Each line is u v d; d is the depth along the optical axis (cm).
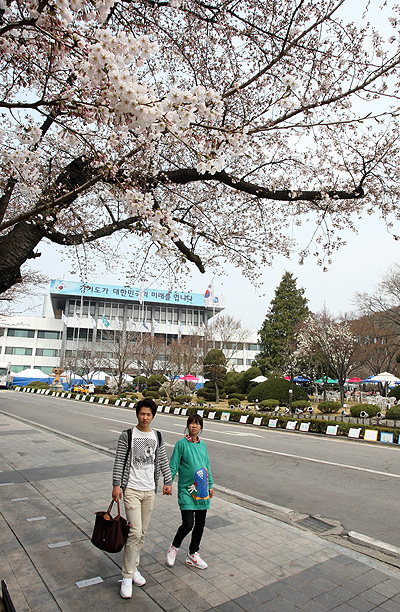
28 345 5497
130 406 2488
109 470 745
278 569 375
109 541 306
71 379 3859
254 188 550
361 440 1270
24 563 368
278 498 636
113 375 3672
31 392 3781
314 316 2708
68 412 1977
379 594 335
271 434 1403
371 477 773
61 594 317
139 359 3828
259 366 3681
